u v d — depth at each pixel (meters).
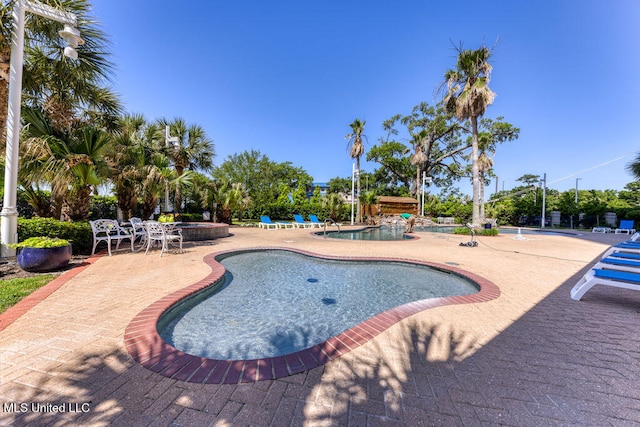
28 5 5.14
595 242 12.01
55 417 1.51
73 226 6.29
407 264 6.64
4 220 5.31
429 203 30.59
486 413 1.63
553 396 1.79
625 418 1.59
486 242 11.66
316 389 1.83
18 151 5.52
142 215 11.48
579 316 3.28
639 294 4.22
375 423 1.53
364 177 35.50
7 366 1.98
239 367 2.06
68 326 2.69
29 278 4.34
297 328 3.33
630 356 2.34
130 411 1.58
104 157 7.57
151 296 3.64
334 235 14.20
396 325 2.95
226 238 11.13
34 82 6.57
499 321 3.10
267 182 28.34
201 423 1.50
